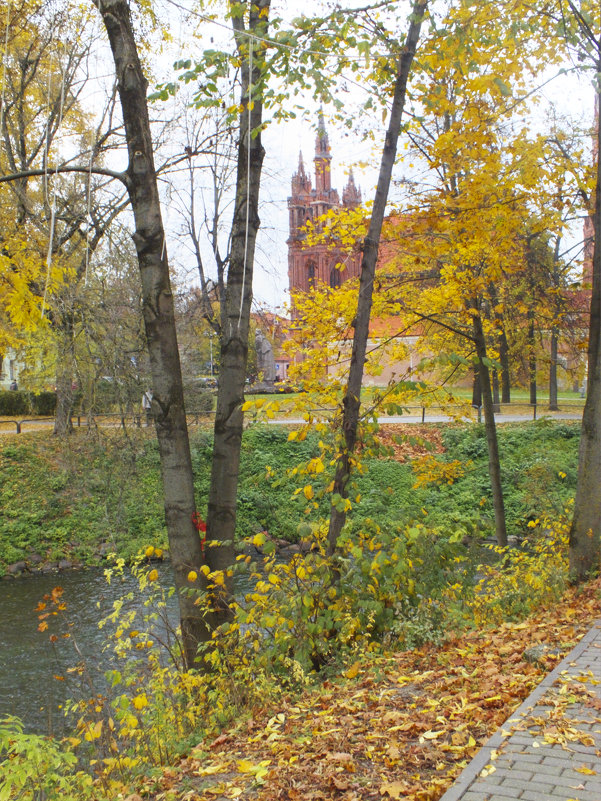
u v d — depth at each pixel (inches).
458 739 181.0
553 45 403.5
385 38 319.6
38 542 863.1
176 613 554.6
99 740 241.8
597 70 388.2
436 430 1178.0
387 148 343.6
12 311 263.9
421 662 272.2
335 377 508.7
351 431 325.1
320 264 2364.7
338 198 2736.2
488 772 155.5
